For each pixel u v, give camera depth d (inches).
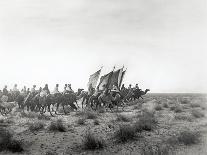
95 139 557.6
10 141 538.3
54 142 572.4
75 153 502.0
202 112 896.3
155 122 743.7
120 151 504.7
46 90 999.0
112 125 726.5
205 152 459.2
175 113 960.3
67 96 1039.6
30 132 658.2
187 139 531.5
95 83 1243.2
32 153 502.9
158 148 479.5
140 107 1181.7
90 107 1201.4
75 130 681.0
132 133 592.7
